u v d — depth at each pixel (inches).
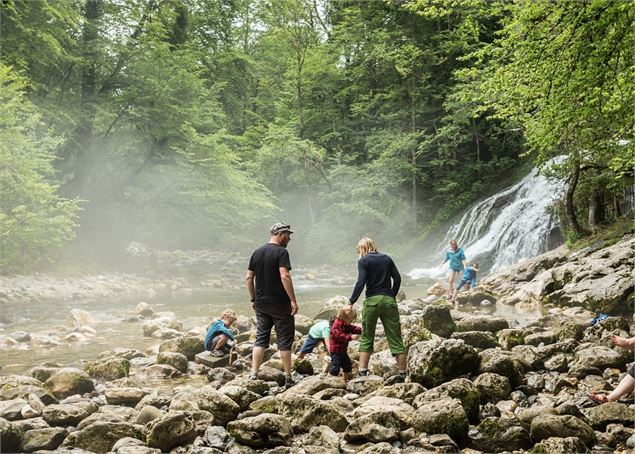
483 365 229.1
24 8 742.5
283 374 255.3
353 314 251.3
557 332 304.2
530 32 329.1
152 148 938.7
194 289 772.6
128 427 177.3
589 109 356.8
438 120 1236.5
